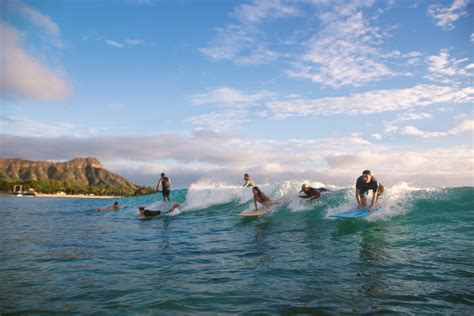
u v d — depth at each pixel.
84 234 9.50
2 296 3.96
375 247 6.15
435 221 7.80
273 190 13.49
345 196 10.44
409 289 3.90
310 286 4.13
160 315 3.30
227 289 4.11
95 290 4.14
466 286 3.95
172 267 5.31
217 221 11.37
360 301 3.58
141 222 12.48
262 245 6.98
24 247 7.35
